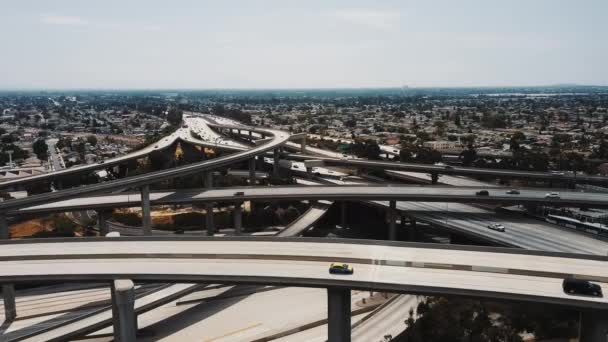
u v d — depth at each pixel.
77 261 84.38
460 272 74.31
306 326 92.81
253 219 171.38
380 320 92.31
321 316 98.00
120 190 153.62
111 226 171.38
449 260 78.69
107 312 92.31
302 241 90.38
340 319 75.06
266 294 109.50
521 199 144.12
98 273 78.56
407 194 149.38
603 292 66.75
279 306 103.25
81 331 85.38
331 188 161.50
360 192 155.12
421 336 84.62
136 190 172.12
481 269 74.56
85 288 119.19
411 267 76.62
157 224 171.12
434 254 81.75
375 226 171.25
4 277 78.12
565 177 188.62
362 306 100.81
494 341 83.38
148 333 92.19
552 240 121.25
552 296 65.50
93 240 94.25
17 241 94.00
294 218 175.00
